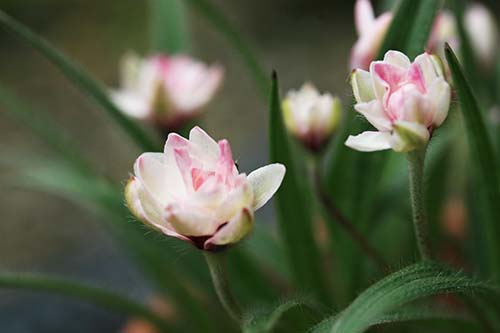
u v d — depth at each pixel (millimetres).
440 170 421
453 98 330
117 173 859
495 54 442
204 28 1107
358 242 386
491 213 376
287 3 1107
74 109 979
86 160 449
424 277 316
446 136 417
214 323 436
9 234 801
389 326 382
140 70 440
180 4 471
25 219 816
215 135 886
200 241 310
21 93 1020
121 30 1102
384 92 311
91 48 1082
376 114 312
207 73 438
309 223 393
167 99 430
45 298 594
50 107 989
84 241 748
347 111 386
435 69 313
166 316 469
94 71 1042
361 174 398
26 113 449
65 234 785
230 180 306
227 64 1021
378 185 404
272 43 1043
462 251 468
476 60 418
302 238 394
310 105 374
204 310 437
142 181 308
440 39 410
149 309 422
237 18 1110
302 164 423
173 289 437
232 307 323
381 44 372
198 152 310
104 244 672
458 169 466
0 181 851
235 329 433
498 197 370
